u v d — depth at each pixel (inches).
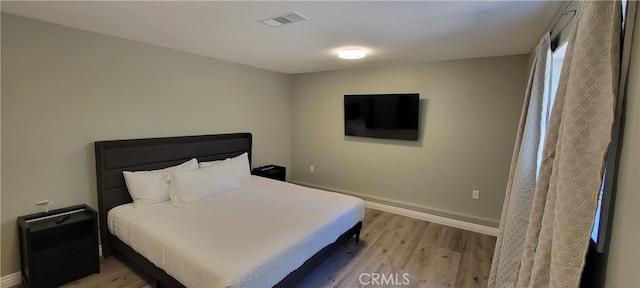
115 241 104.4
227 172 134.3
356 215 119.6
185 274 73.4
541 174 51.9
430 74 150.5
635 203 32.5
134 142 117.3
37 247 86.6
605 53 37.8
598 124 38.0
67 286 91.6
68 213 99.2
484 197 141.9
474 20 85.7
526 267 53.4
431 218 154.4
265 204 115.0
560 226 40.9
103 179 107.6
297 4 75.7
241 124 169.6
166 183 118.1
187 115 139.6
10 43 86.8
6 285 90.8
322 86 190.5
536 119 76.4
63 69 98.2
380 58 142.1
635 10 34.6
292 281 83.7
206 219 97.8
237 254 74.3
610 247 38.4
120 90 113.9
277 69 183.6
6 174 89.0
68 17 88.6
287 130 206.8
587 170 38.7
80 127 104.0
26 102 91.2
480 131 139.9
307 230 91.3
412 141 159.3
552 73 84.0
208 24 93.1
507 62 130.9
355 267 106.6
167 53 128.5
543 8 75.5
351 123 177.0
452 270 105.8
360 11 79.7
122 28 99.4
